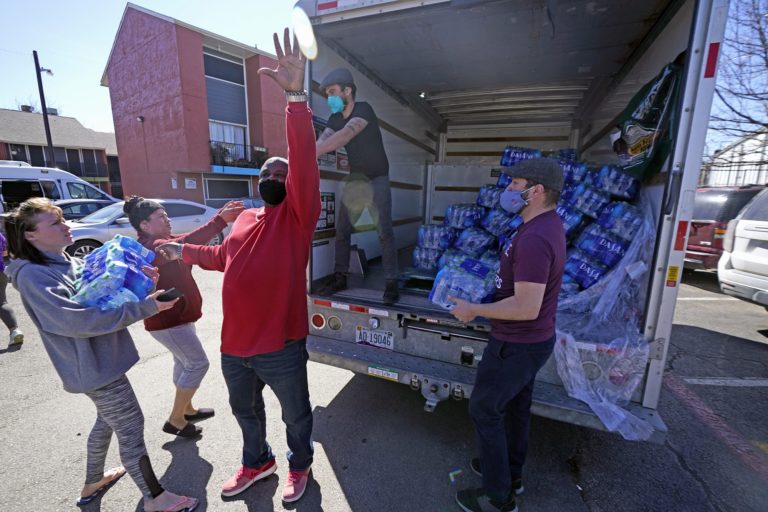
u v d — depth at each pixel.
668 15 2.41
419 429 2.80
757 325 5.16
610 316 2.31
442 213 5.94
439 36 3.14
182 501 2.07
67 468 2.39
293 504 2.13
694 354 4.21
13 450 2.54
